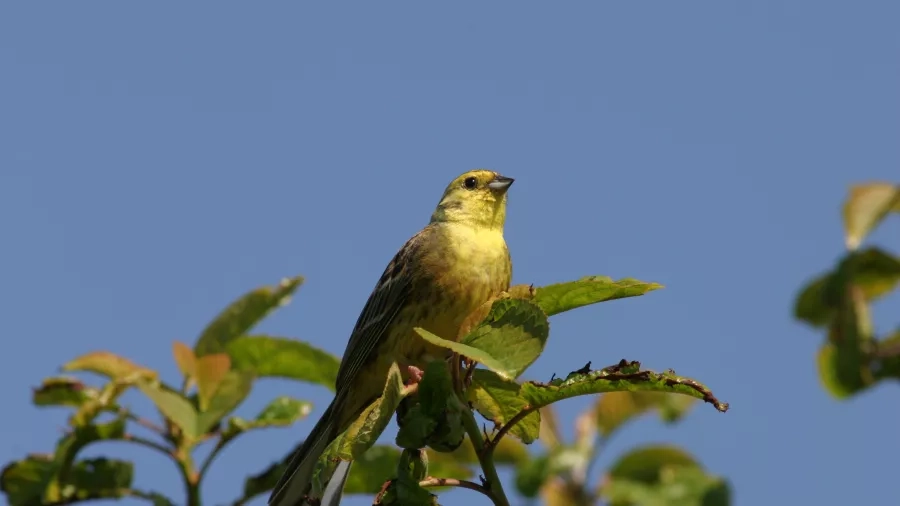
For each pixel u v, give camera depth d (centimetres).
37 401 1048
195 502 1030
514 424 791
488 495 754
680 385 739
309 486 1047
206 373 1007
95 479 1053
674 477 901
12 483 1043
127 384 1003
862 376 1091
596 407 988
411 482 736
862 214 1090
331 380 1085
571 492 940
